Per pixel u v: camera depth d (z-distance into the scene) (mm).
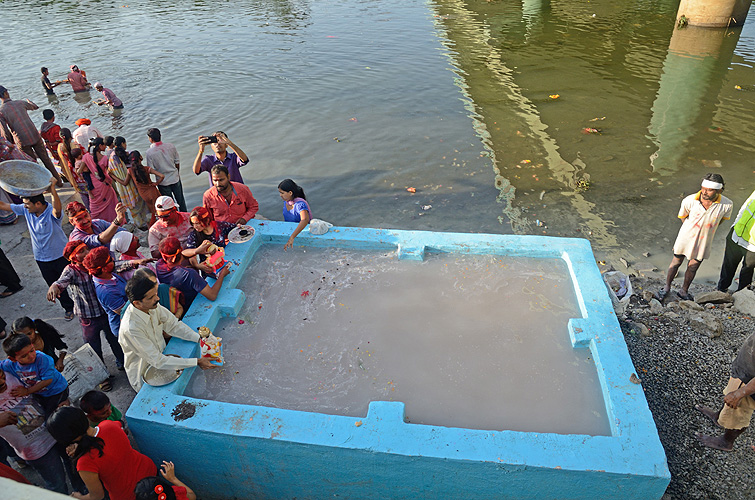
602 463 3613
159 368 4254
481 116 13672
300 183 10664
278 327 5191
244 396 4473
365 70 17344
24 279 7164
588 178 10500
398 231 6348
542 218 9227
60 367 4762
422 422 4176
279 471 4094
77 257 4848
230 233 6312
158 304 4465
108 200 8078
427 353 4812
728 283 6824
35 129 10078
